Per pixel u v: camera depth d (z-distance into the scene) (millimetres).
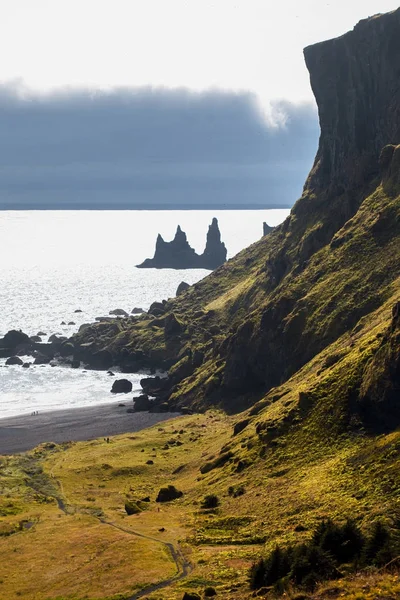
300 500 110562
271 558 76562
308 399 146000
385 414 125062
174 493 141250
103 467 169750
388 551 68125
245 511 116250
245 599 70688
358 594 55750
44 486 157875
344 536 73312
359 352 150125
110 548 105812
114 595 86125
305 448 133625
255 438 151500
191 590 82000
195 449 181375
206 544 103375
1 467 174625
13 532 123125
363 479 108438
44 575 97938
